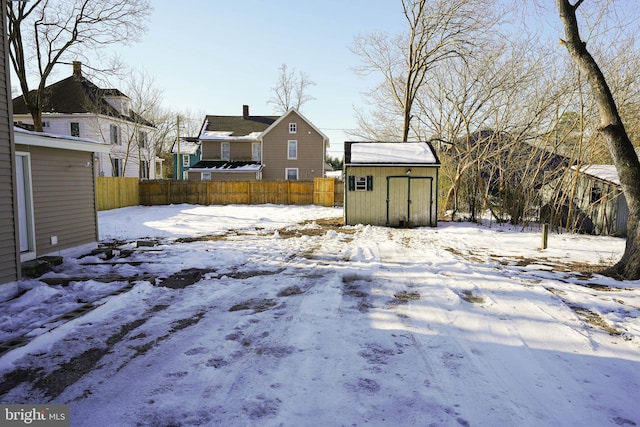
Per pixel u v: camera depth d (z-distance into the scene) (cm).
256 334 432
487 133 1833
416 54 1986
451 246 1057
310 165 3114
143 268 755
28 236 732
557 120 1421
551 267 789
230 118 3619
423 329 448
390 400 300
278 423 270
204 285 639
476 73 1755
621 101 1330
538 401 302
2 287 575
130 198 2306
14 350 371
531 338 425
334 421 273
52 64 1975
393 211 1519
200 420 274
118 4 1995
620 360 374
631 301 552
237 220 1711
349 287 631
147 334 432
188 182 2442
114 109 2892
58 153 812
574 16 710
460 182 1939
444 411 286
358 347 398
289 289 617
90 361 367
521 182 1571
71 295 566
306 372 344
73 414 282
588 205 1419
